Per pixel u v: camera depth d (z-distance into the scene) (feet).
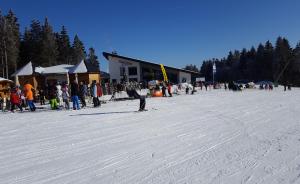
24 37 236.84
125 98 81.61
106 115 46.93
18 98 60.34
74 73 99.19
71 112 53.47
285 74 289.94
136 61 157.17
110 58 158.92
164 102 69.21
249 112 46.11
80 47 285.64
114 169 19.49
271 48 327.06
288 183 16.21
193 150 23.53
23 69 92.53
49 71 105.91
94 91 60.90
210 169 18.83
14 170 20.04
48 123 40.65
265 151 22.39
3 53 199.41
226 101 68.59
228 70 399.44
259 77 330.95
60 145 26.78
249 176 17.42
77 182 17.51
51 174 18.97
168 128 33.73
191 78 179.93
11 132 34.60
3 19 201.98
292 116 40.22
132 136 29.76
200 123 36.65
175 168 19.25
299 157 20.54
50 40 234.58
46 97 75.41
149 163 20.48
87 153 23.68
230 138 27.48
